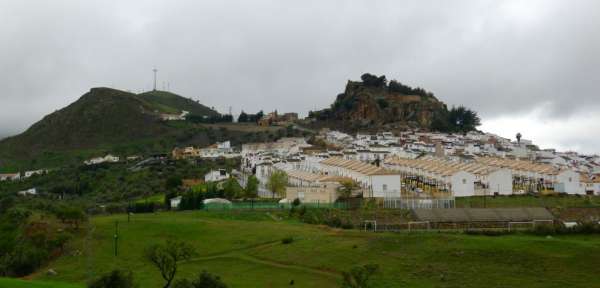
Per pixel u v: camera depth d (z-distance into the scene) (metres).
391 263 122.50
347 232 147.88
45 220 178.00
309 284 116.75
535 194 196.38
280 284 117.75
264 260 135.12
